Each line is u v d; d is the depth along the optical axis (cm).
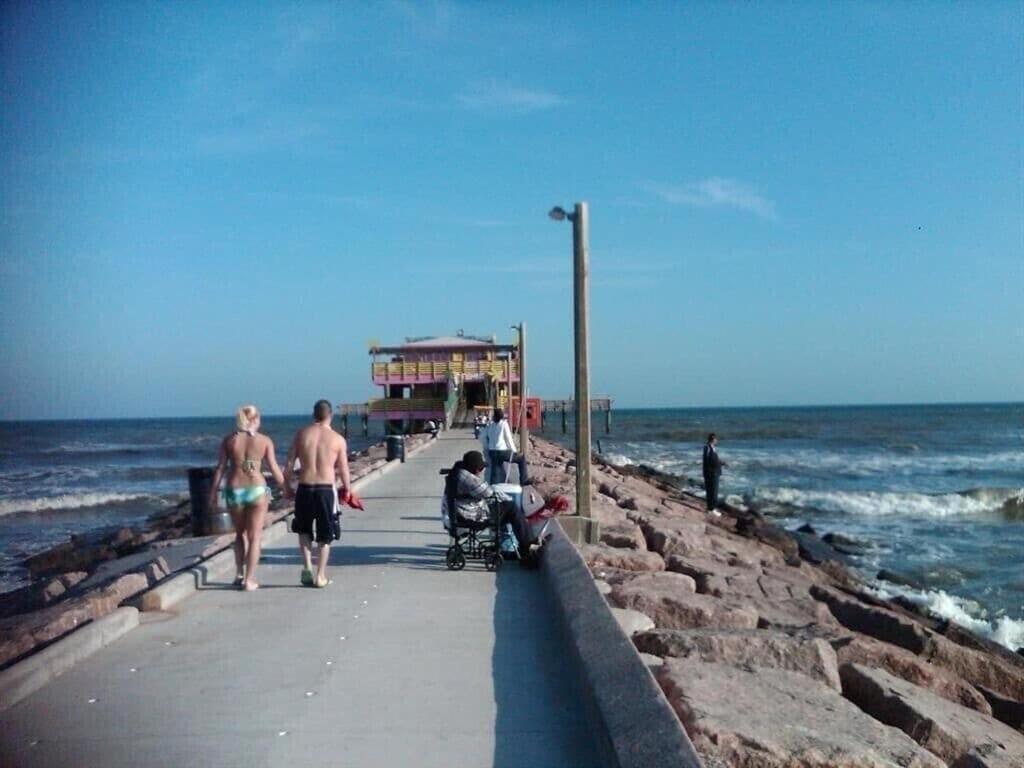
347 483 1057
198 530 1670
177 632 840
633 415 19325
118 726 605
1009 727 904
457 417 5441
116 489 4784
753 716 647
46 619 884
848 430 10581
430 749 569
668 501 2905
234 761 549
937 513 3444
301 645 798
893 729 657
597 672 625
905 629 1220
